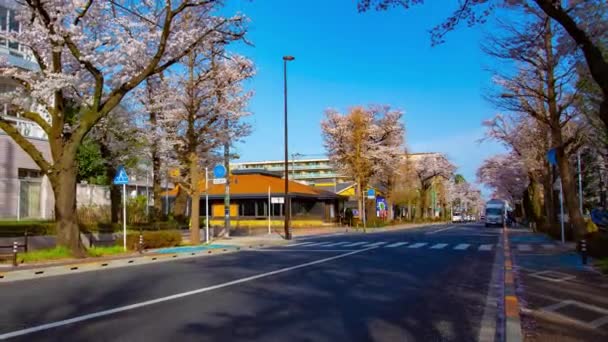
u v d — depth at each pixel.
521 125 34.50
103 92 21.56
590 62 10.96
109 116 24.12
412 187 74.19
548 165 34.88
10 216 23.77
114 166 25.98
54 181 17.19
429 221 85.44
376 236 34.19
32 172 25.53
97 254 18.17
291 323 7.66
